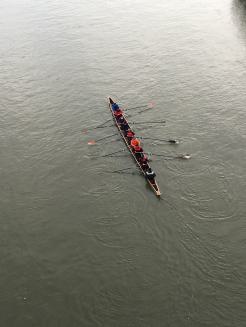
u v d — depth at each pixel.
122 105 53.12
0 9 97.50
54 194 39.31
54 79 61.28
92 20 83.75
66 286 30.58
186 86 55.94
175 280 30.09
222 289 29.20
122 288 29.97
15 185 40.91
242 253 31.53
